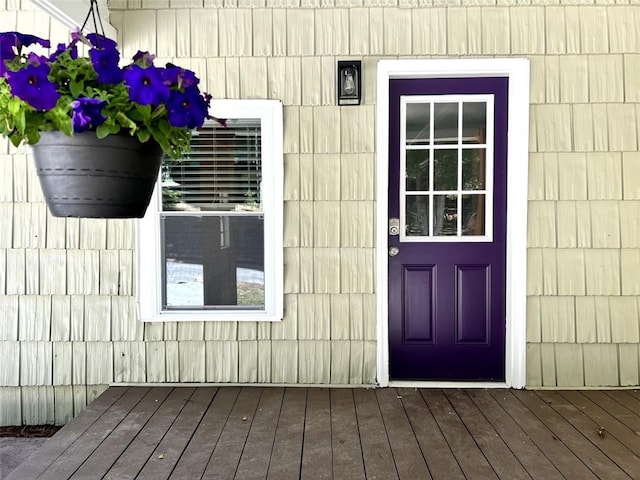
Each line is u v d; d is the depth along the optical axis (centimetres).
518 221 300
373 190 301
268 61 299
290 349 306
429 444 231
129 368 306
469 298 310
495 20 296
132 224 304
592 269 301
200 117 132
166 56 299
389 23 297
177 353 307
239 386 305
